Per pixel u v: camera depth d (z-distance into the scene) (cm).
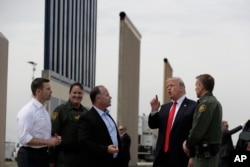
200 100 714
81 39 2233
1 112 1283
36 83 689
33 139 670
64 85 1222
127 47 1419
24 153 677
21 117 673
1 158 1281
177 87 759
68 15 1905
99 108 687
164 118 764
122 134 1271
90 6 2456
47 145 686
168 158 750
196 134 698
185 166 743
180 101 762
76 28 2105
